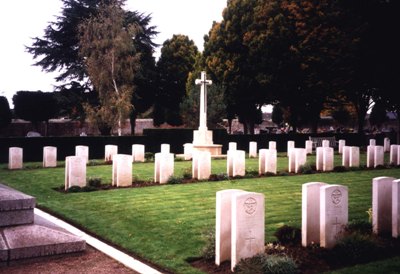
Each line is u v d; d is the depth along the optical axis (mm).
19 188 14508
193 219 9781
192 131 33156
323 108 42500
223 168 20453
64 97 38094
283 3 35688
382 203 8336
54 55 38844
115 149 23453
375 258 6988
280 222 9484
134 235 8547
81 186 14375
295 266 6188
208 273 6457
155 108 51250
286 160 24844
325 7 32906
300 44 34156
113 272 6500
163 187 14680
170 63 52781
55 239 7246
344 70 31969
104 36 33562
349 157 21391
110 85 34125
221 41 39750
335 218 7500
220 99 36188
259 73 36469
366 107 37969
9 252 6828
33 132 36281
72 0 40156
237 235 6453
